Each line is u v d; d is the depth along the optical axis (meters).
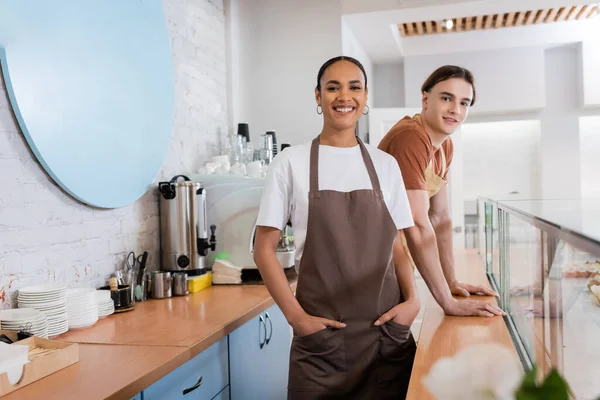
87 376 1.45
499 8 3.96
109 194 2.38
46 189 2.08
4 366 1.34
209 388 1.97
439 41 5.62
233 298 2.49
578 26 5.37
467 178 6.22
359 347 1.77
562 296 1.12
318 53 3.92
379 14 3.97
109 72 2.39
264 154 3.46
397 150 2.02
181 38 3.12
